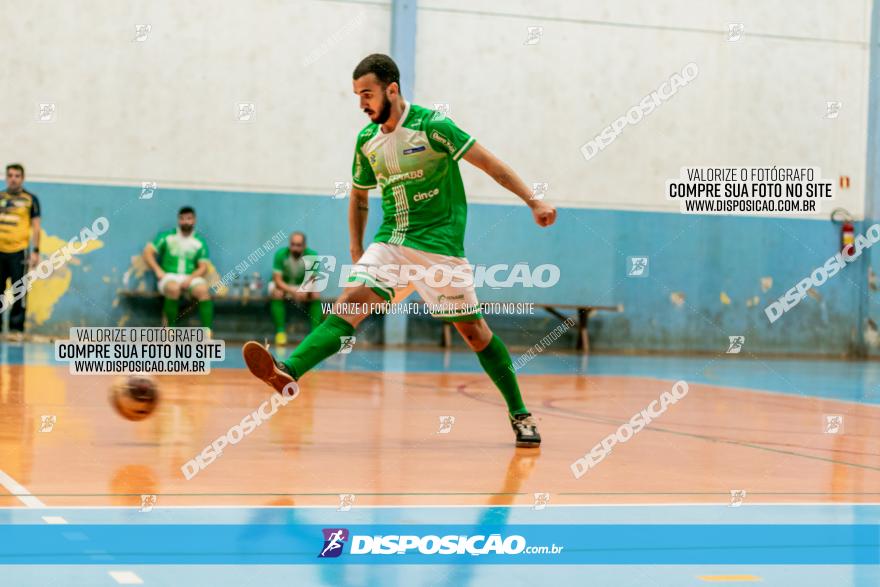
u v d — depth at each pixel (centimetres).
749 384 1689
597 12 2648
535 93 2625
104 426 852
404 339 2605
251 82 2470
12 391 1129
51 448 717
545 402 1241
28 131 2353
